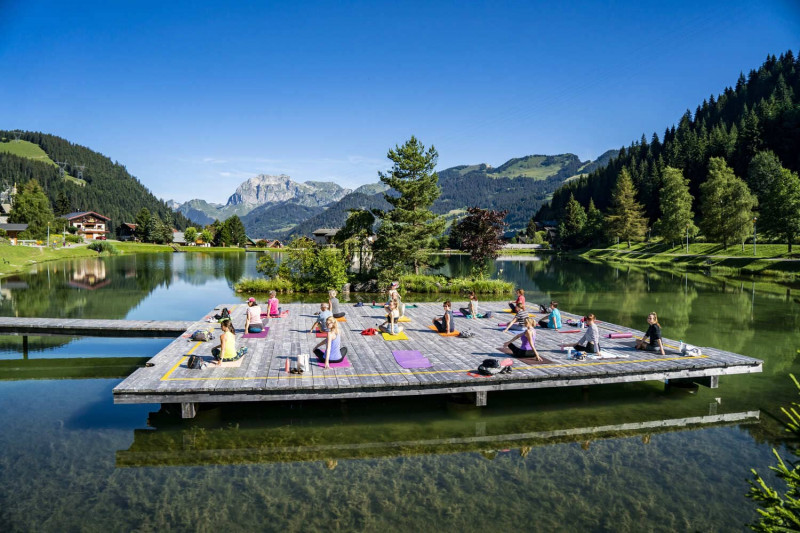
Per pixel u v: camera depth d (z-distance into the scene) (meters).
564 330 18.78
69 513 8.18
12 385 14.90
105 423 12.09
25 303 31.03
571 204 139.75
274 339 16.91
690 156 120.50
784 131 107.88
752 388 14.84
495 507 8.52
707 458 10.45
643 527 7.95
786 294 37.50
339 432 11.73
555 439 11.46
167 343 20.67
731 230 69.88
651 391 14.66
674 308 30.41
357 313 22.86
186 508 8.40
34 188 157.75
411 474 9.76
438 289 39.75
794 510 6.35
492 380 12.55
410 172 41.78
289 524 7.93
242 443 11.09
